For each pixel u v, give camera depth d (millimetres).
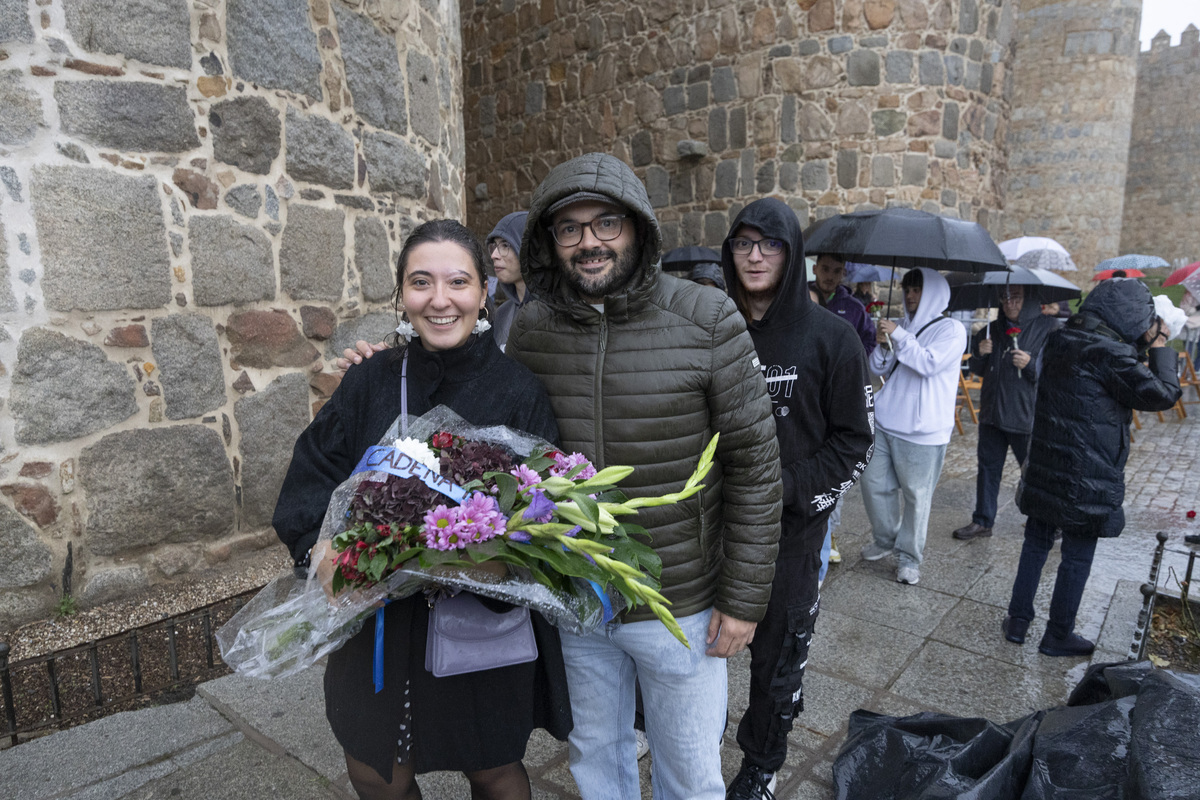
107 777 2223
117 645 2914
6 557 2846
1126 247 27328
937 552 4344
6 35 2777
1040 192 17125
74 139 2957
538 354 1658
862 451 2049
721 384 1542
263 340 3695
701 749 1664
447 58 5309
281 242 3756
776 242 2037
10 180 2809
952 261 4039
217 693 2650
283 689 2678
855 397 2039
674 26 8586
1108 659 3039
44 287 2904
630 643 1602
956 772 1978
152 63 3174
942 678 2906
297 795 2168
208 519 3471
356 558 1183
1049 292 6230
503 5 10203
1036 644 3199
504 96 10445
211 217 3420
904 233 3764
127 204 3119
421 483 1229
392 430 1384
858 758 2209
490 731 1389
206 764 2293
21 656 2756
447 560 1162
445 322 1416
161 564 3307
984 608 3561
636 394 1542
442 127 5219
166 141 3236
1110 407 2850
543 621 1478
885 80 7559
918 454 3695
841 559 4184
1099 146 16500
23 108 2826
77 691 2643
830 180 7863
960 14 7578
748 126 8203
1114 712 1869
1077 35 16203
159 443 3273
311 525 1402
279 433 3785
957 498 5566
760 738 2035
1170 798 1487
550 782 2283
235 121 3488
